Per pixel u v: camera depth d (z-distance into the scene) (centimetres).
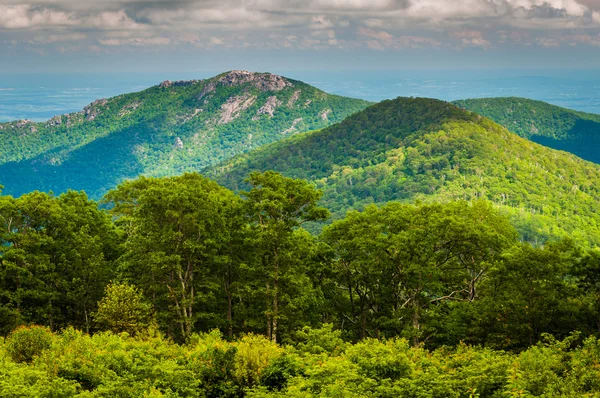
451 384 2323
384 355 2556
